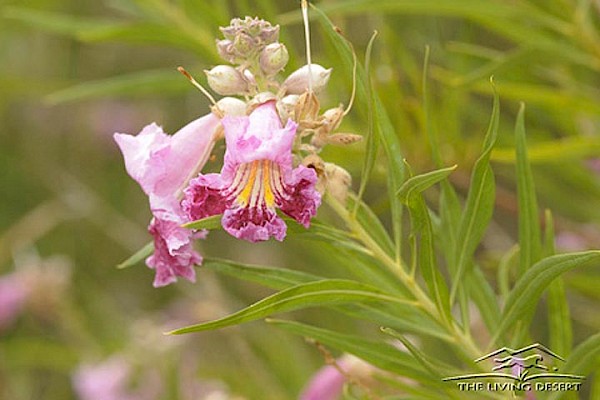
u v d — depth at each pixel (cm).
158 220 62
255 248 127
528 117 81
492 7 74
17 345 108
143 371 99
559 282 65
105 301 123
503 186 102
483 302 66
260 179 60
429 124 64
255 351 94
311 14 72
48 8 107
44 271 115
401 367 64
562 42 78
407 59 78
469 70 80
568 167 79
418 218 61
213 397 87
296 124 60
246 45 61
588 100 74
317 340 64
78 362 108
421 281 85
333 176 62
